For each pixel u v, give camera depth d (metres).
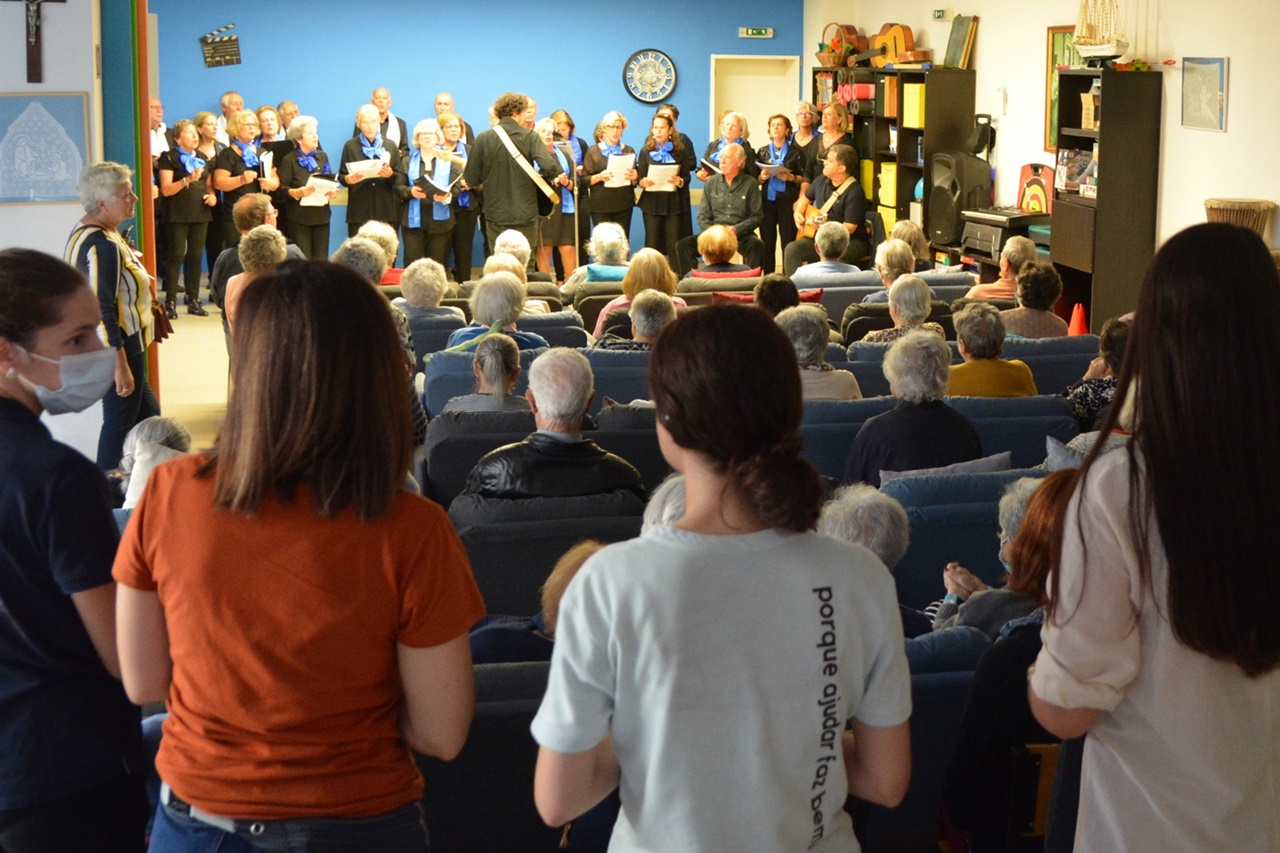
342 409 1.52
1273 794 1.61
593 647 1.39
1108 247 8.88
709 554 1.40
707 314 1.43
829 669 1.42
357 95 14.17
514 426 4.54
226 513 1.53
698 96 14.88
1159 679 1.56
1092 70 8.76
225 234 11.98
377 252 6.46
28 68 5.77
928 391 4.07
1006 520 2.78
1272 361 1.50
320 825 1.54
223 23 13.77
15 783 1.75
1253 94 7.73
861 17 13.95
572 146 13.26
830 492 3.71
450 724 1.60
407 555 1.54
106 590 1.73
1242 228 1.54
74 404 1.91
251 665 1.53
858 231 11.54
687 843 1.41
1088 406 4.77
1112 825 1.60
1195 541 1.51
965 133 11.45
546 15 14.39
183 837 1.56
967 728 2.23
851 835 1.52
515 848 2.39
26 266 1.84
